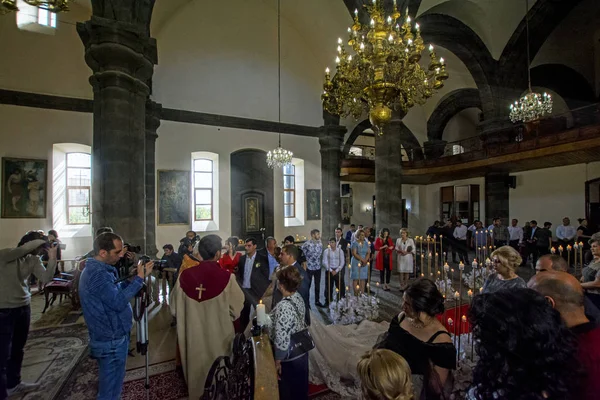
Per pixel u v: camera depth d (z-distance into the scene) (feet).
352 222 68.23
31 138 34.60
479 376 3.61
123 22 19.86
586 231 37.60
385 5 30.37
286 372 8.48
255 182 47.19
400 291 26.12
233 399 6.92
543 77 49.21
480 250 34.09
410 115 63.41
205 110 43.45
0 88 33.40
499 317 3.54
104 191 19.60
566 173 42.83
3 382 10.64
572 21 45.47
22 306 11.38
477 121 70.79
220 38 44.73
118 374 9.00
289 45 50.29
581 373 3.25
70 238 36.27
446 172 54.54
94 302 8.54
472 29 44.04
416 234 68.18
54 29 35.99
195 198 43.86
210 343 10.37
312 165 51.72
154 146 38.34
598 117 42.39
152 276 23.62
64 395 11.73
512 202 49.90
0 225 33.22
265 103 47.98
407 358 6.10
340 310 19.70
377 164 34.73
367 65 18.99
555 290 5.59
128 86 20.59
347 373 12.01
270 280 16.80
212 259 11.24
